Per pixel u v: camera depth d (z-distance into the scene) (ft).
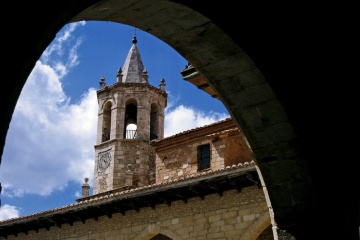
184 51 19.65
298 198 21.02
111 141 136.77
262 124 20.81
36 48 11.82
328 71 20.04
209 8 17.61
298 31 19.81
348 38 19.85
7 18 11.26
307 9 19.52
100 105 145.07
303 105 20.03
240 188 67.87
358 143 19.60
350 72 19.86
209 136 95.71
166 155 101.91
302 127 20.17
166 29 18.60
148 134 138.82
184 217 71.87
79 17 16.01
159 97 146.30
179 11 17.35
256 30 19.04
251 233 64.90
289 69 19.84
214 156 93.91
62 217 82.43
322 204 20.42
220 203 69.26
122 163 134.00
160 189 71.82
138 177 132.36
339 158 19.85
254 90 19.98
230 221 67.41
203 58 19.70
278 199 21.50
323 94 19.98
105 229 79.51
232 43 18.45
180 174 97.81
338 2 19.29
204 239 68.69
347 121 19.72
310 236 20.67
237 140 92.53
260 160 21.49
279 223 21.47
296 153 20.54
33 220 83.97
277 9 19.30
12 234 90.43
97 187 134.72
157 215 74.84
